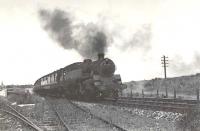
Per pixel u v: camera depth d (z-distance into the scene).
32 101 32.62
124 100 26.11
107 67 26.88
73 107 23.08
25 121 15.37
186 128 13.02
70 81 30.98
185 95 32.94
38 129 12.52
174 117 16.36
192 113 13.62
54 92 40.69
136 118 16.77
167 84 45.47
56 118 17.16
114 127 13.59
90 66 28.31
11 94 49.31
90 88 27.27
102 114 18.22
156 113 18.06
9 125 15.34
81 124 14.97
